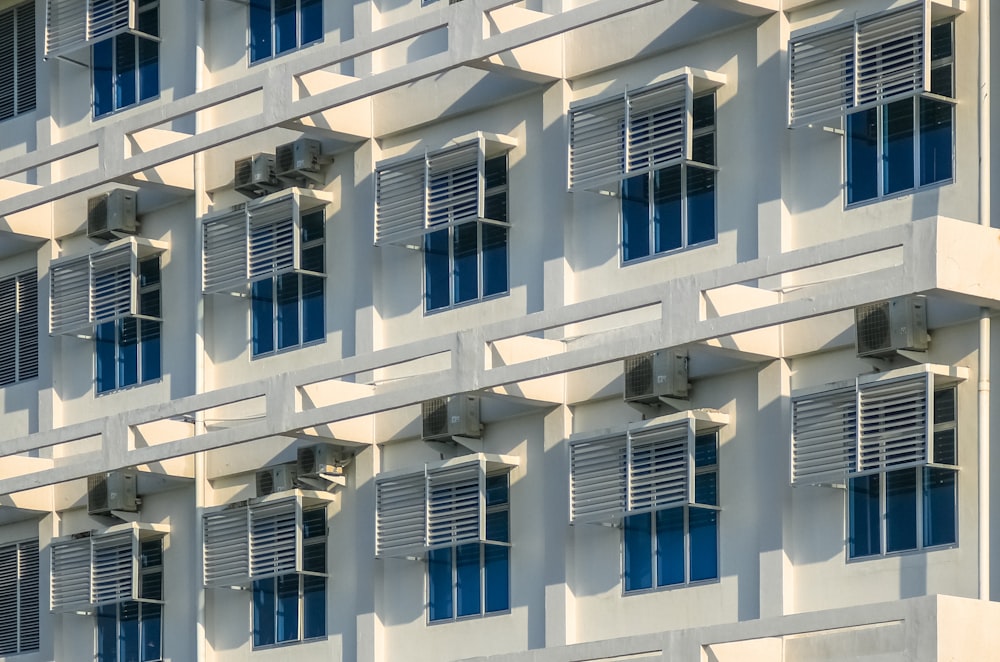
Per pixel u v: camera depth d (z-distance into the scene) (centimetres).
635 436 4778
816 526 4538
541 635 4978
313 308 5594
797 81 4591
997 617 4022
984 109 4366
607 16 4659
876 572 4428
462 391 4841
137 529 5859
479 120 5284
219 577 5631
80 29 6231
